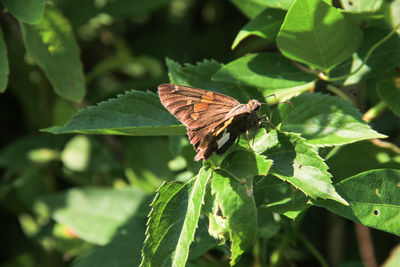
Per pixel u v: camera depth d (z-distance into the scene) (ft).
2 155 2.23
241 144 1.82
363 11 1.88
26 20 1.86
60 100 2.21
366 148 1.89
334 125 1.82
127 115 1.82
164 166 2.13
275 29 1.87
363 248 2.13
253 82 1.85
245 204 1.76
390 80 1.90
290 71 1.87
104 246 1.94
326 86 1.94
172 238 1.77
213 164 1.79
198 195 1.77
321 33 1.82
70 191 2.09
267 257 2.09
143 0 2.16
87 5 2.14
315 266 2.21
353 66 1.88
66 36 1.93
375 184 1.78
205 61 1.87
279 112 1.84
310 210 2.22
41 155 2.22
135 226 2.04
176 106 1.81
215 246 1.88
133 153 2.14
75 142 2.22
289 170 1.77
